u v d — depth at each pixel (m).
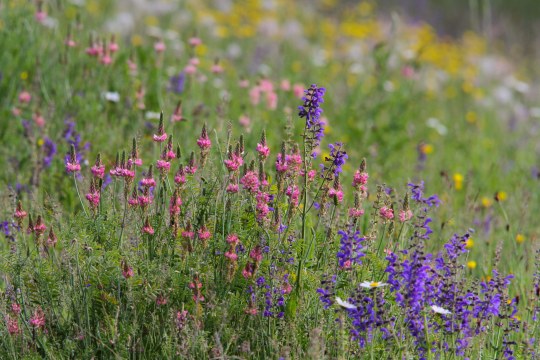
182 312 6.22
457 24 29.05
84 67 12.31
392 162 13.17
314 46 20.84
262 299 6.61
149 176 6.91
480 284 6.82
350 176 10.80
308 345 6.32
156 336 6.42
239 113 12.67
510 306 7.03
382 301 6.48
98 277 6.50
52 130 11.08
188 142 10.79
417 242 6.75
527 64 25.77
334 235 7.24
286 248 6.85
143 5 19.33
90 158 10.33
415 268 6.18
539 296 7.48
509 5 31.70
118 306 6.27
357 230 7.18
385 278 7.14
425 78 19.41
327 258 7.09
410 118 16.09
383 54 16.03
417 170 12.77
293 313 6.61
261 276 6.70
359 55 18.88
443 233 9.50
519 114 18.19
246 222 7.00
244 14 21.98
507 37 27.89
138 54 13.55
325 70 18.23
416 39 22.70
